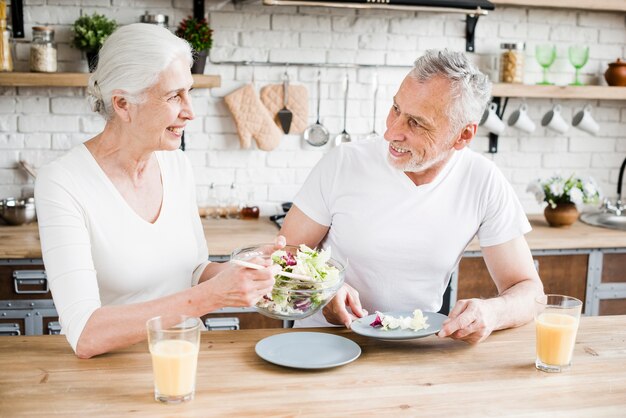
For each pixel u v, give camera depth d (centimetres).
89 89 175
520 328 180
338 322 179
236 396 137
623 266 330
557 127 367
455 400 137
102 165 181
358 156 207
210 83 319
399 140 185
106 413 128
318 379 145
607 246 323
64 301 157
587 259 326
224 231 315
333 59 352
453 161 202
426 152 185
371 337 167
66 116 332
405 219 201
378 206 202
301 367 147
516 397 140
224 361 153
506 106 377
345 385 143
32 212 314
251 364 152
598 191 348
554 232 335
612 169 391
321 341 163
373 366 153
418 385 144
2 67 307
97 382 141
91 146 182
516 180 385
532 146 383
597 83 386
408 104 180
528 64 376
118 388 139
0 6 304
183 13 335
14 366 148
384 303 207
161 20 319
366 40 354
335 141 358
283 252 162
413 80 181
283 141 354
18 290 279
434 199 201
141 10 331
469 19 360
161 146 175
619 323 185
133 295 187
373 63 356
